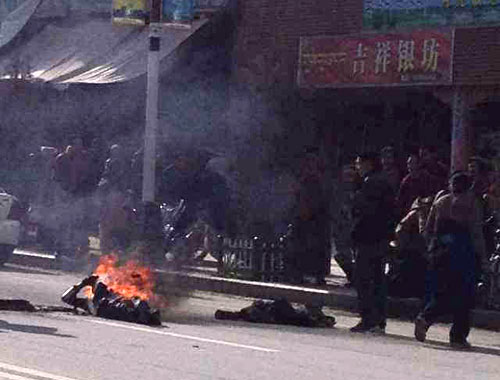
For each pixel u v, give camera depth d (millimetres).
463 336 14383
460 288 14352
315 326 15719
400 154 23406
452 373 12039
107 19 27875
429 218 14766
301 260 20094
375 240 15336
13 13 30016
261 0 24375
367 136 23766
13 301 15297
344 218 20016
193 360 11828
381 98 23219
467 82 21578
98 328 13938
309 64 23625
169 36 24953
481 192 18375
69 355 11734
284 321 15695
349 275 19672
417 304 17359
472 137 22172
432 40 21922
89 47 27438
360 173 16188
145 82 24797
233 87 24766
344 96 23625
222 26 24875
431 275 14609
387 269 18391
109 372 10836
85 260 22391
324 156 23719
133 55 25938
